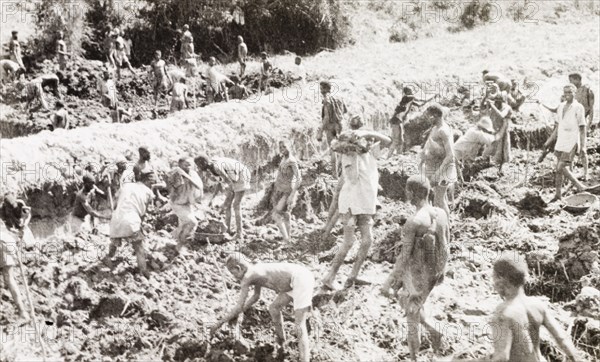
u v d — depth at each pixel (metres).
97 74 26.25
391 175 17.47
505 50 27.53
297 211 16.28
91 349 12.41
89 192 14.39
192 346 12.57
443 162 14.82
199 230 15.02
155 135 16.52
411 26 32.62
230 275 14.24
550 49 26.95
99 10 29.42
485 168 18.47
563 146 16.97
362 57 28.45
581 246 15.20
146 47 29.70
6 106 24.23
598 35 29.52
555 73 23.70
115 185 15.11
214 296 13.66
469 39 30.66
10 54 25.61
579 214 16.94
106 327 12.77
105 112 25.14
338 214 14.95
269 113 18.38
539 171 18.33
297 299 12.27
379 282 14.34
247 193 17.28
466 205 16.97
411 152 18.73
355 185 13.60
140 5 31.03
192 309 13.26
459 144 18.11
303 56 30.09
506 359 10.11
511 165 18.64
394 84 21.41
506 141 18.16
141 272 13.62
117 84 25.91
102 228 14.60
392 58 27.62
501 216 16.62
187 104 24.69
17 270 13.16
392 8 33.62
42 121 23.56
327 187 16.83
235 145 17.30
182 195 14.05
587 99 18.28
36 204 14.34
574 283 15.02
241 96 25.41
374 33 32.19
